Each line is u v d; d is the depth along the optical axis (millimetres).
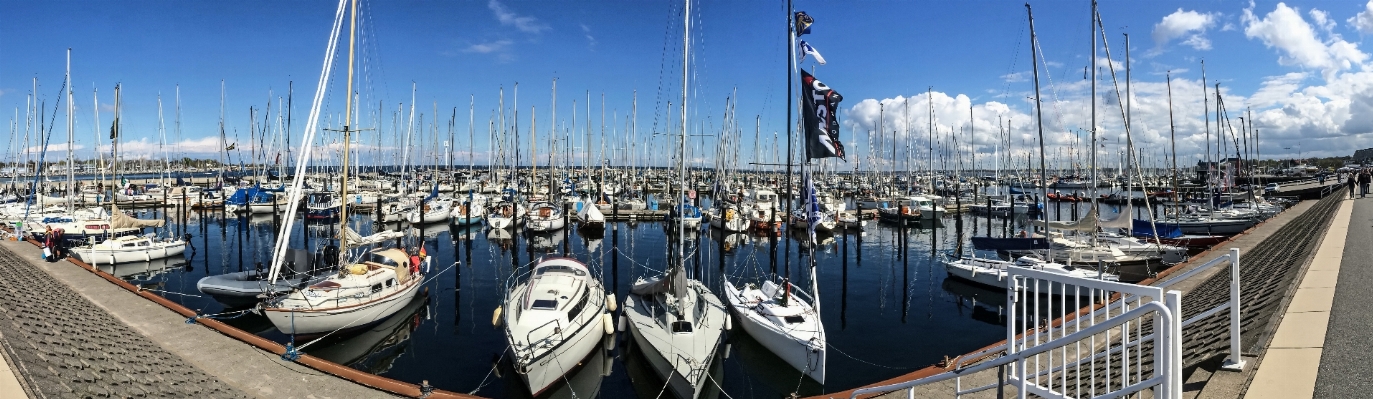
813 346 15273
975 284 26984
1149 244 28531
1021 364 5738
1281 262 14102
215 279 21312
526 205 56562
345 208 20688
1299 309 9070
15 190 57625
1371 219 23969
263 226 50062
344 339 18844
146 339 14156
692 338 15781
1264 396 6066
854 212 52219
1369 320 8250
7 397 7656
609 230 49469
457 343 19016
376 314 19344
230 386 11773
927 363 17422
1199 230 37938
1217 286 14352
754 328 17375
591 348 16734
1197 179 91500
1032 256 27328
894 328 21000
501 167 86688
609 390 15492
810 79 16594
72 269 23359
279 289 19422
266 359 13305
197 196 60750
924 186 86625
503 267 32594
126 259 31031
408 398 11586
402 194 61000
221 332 14984
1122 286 5383
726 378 16328
